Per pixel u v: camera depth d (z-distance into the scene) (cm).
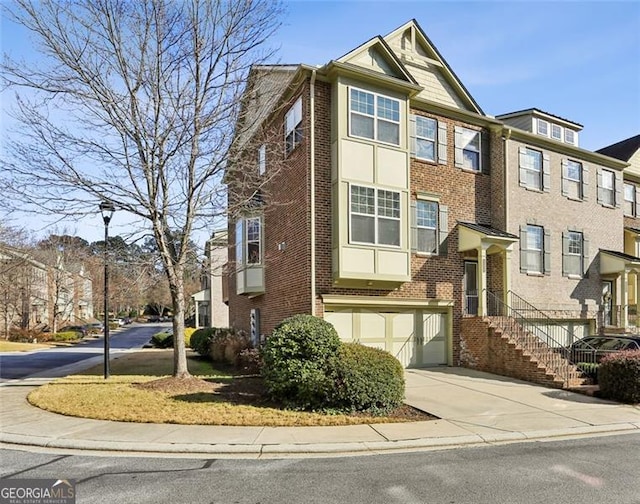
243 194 1299
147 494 514
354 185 1357
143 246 1255
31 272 3847
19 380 1358
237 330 1920
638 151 2342
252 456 655
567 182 1920
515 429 793
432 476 573
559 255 1847
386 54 1470
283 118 1563
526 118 1942
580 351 1409
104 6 1056
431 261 1550
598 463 630
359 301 1388
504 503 493
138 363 1744
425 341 1530
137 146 1105
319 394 884
